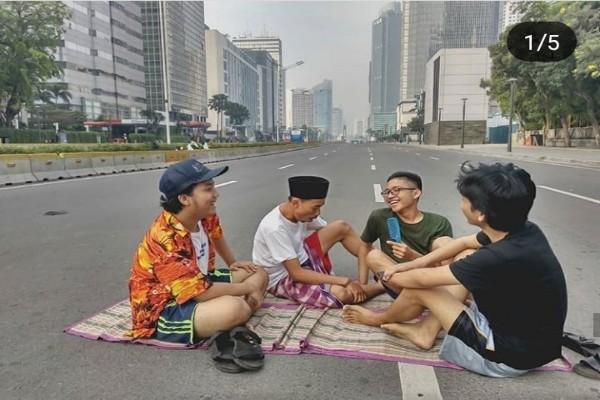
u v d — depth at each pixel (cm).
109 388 217
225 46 13175
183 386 218
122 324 287
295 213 305
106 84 8388
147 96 10175
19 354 251
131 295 263
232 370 229
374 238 340
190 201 243
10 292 352
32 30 3906
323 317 297
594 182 1093
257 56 15450
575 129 3506
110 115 8525
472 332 221
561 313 204
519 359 212
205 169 252
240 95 14725
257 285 291
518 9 2642
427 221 318
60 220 650
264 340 264
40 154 1243
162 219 250
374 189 995
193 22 11481
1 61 3647
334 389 215
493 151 3014
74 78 7444
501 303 206
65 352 253
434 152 3403
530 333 207
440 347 254
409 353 248
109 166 1548
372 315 278
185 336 252
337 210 717
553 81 2498
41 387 218
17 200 852
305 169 1642
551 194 878
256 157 2791
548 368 230
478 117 6531
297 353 249
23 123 6269
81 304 327
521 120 4462
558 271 199
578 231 554
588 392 210
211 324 246
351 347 254
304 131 11462
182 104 10850
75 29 7438
